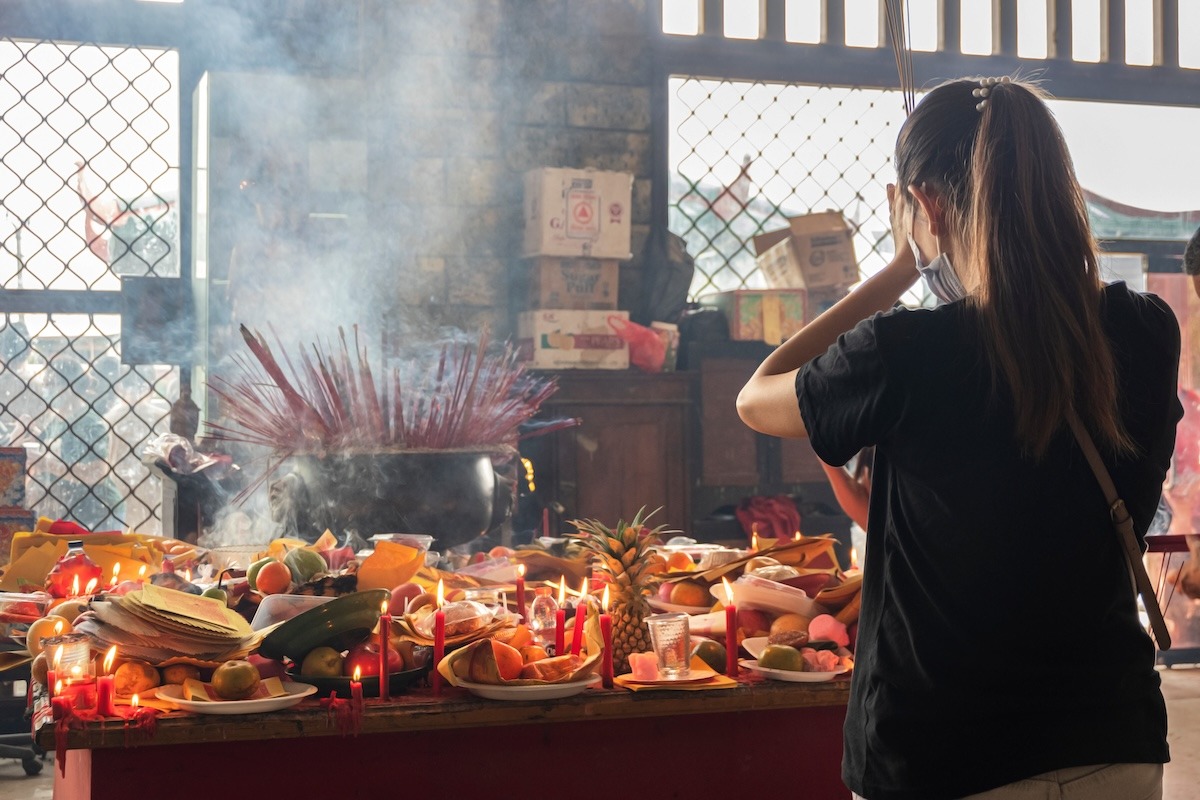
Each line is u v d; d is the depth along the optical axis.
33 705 2.07
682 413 5.18
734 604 2.31
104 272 5.18
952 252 1.34
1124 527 1.24
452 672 1.96
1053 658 1.22
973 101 1.35
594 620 2.19
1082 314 1.26
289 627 2.00
